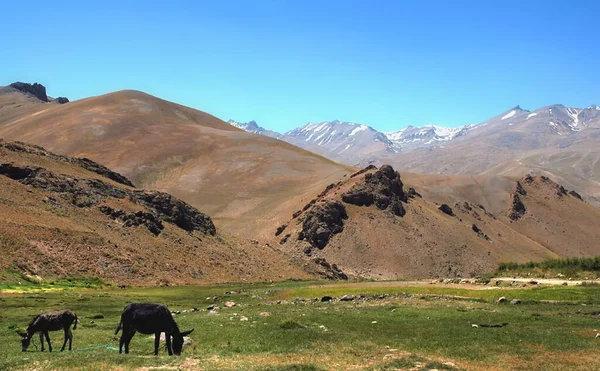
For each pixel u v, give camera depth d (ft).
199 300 213.05
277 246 609.83
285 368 72.43
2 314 142.00
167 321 82.84
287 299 199.62
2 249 239.50
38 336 109.40
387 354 85.30
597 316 126.00
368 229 630.33
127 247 309.83
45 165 380.58
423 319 123.75
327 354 84.69
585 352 87.71
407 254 605.73
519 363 80.69
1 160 353.92
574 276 225.56
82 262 268.82
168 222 390.63
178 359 77.00
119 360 75.15
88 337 108.27
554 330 107.34
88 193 363.76
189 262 337.31
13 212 284.41
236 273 357.00
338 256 583.99
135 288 260.62
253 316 133.49
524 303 150.71
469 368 77.25
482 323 116.57
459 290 181.27
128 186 450.30
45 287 223.30
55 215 312.29
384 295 181.78
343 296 183.83
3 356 84.02
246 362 76.59
